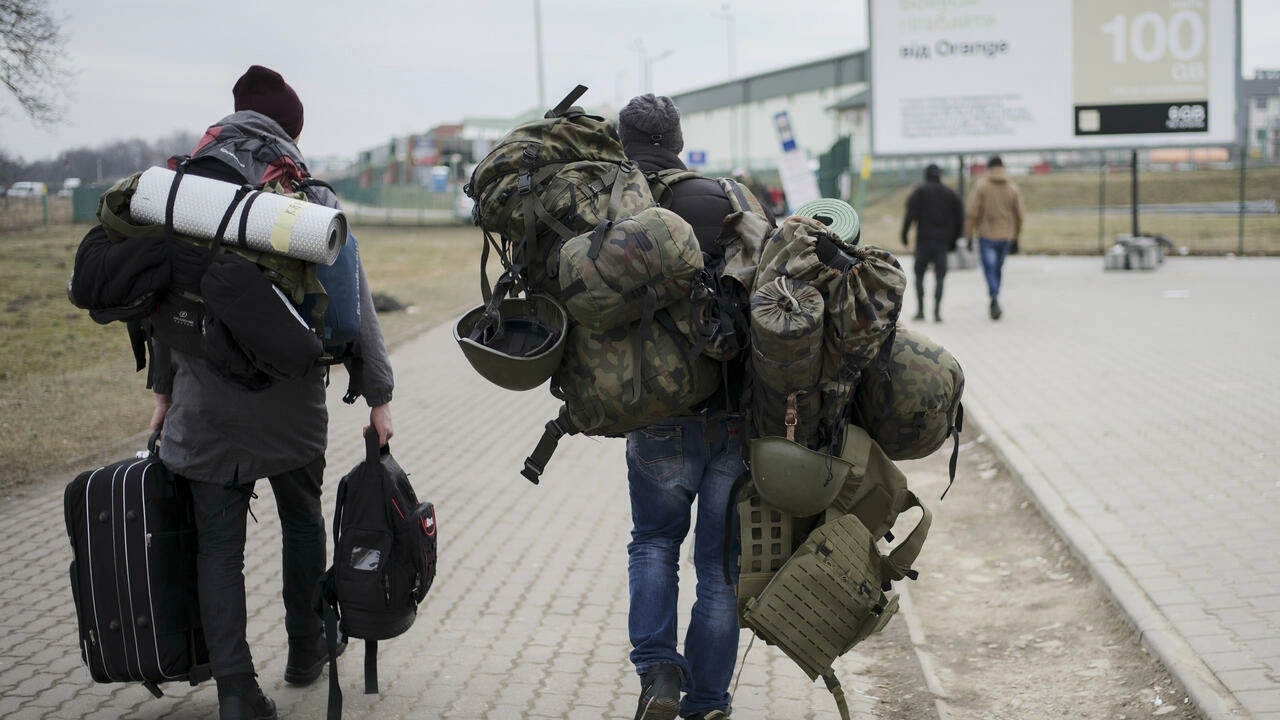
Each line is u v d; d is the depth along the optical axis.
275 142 3.49
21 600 4.79
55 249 23.95
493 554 5.63
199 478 3.36
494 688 4.00
